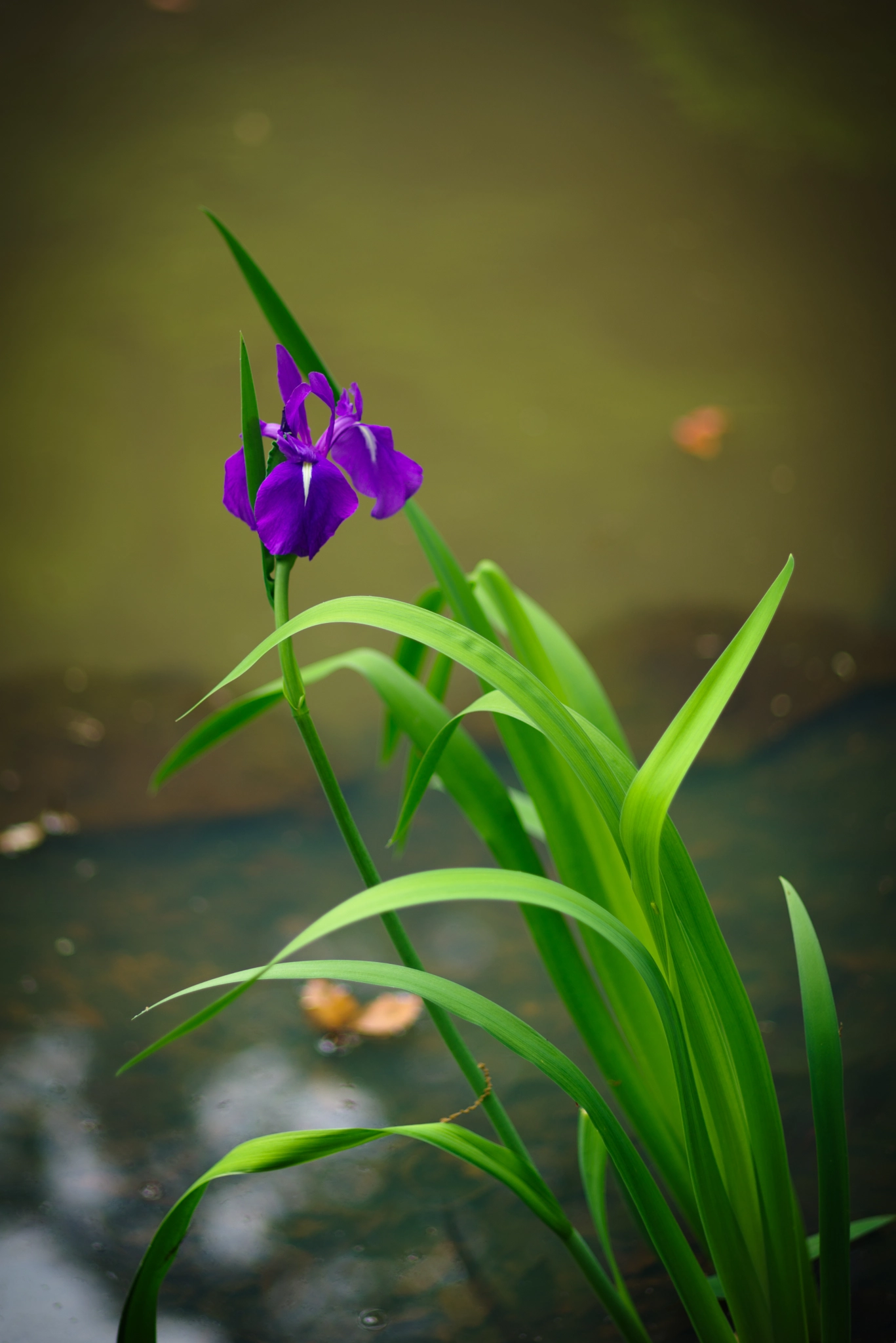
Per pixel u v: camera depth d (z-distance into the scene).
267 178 7.11
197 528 4.83
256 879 3.40
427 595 2.68
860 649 4.18
